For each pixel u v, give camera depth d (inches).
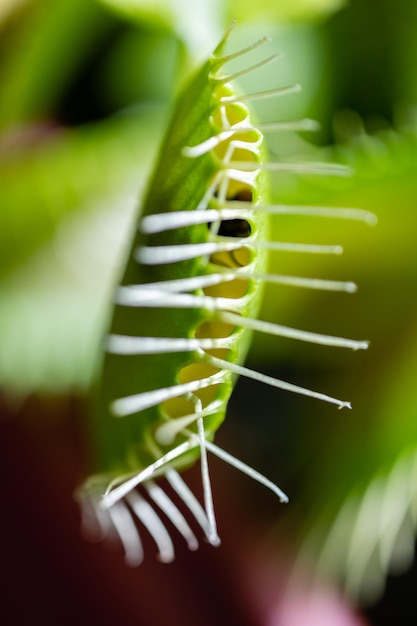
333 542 5.5
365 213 3.8
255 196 3.1
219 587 5.7
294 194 5.3
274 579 5.7
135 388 3.3
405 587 5.7
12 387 5.5
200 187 3.2
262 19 4.5
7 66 6.4
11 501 5.7
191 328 3.2
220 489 5.9
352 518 5.5
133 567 5.7
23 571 5.6
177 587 5.7
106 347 3.5
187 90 3.3
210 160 3.1
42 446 5.9
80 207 6.0
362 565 5.4
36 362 5.6
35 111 6.8
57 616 5.5
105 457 3.5
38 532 5.7
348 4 6.8
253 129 3.1
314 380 6.1
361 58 6.9
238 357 3.3
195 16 4.2
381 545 5.3
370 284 5.7
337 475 5.7
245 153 3.2
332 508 5.6
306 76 6.9
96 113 7.1
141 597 5.6
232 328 3.3
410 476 5.4
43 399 5.7
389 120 7.0
